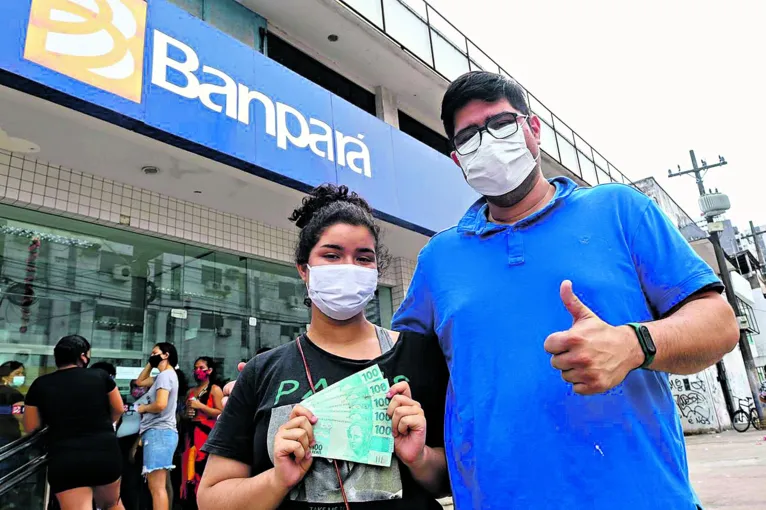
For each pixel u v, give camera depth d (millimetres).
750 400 19094
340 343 1660
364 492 1356
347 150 5816
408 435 1378
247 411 1561
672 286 1282
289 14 6918
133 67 3912
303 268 1774
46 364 4410
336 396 1435
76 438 3482
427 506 1445
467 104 1617
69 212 4668
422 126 9609
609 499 1153
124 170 4820
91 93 3615
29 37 3359
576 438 1219
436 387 1595
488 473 1271
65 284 4645
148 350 5117
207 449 1529
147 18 4105
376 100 8453
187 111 4242
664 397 1302
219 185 5207
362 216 1719
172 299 5410
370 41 7555
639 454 1187
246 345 5965
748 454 8836
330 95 5828
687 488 1201
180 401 5004
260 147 4812
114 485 3699
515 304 1371
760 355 26125
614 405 1229
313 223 1727
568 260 1361
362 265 1688
